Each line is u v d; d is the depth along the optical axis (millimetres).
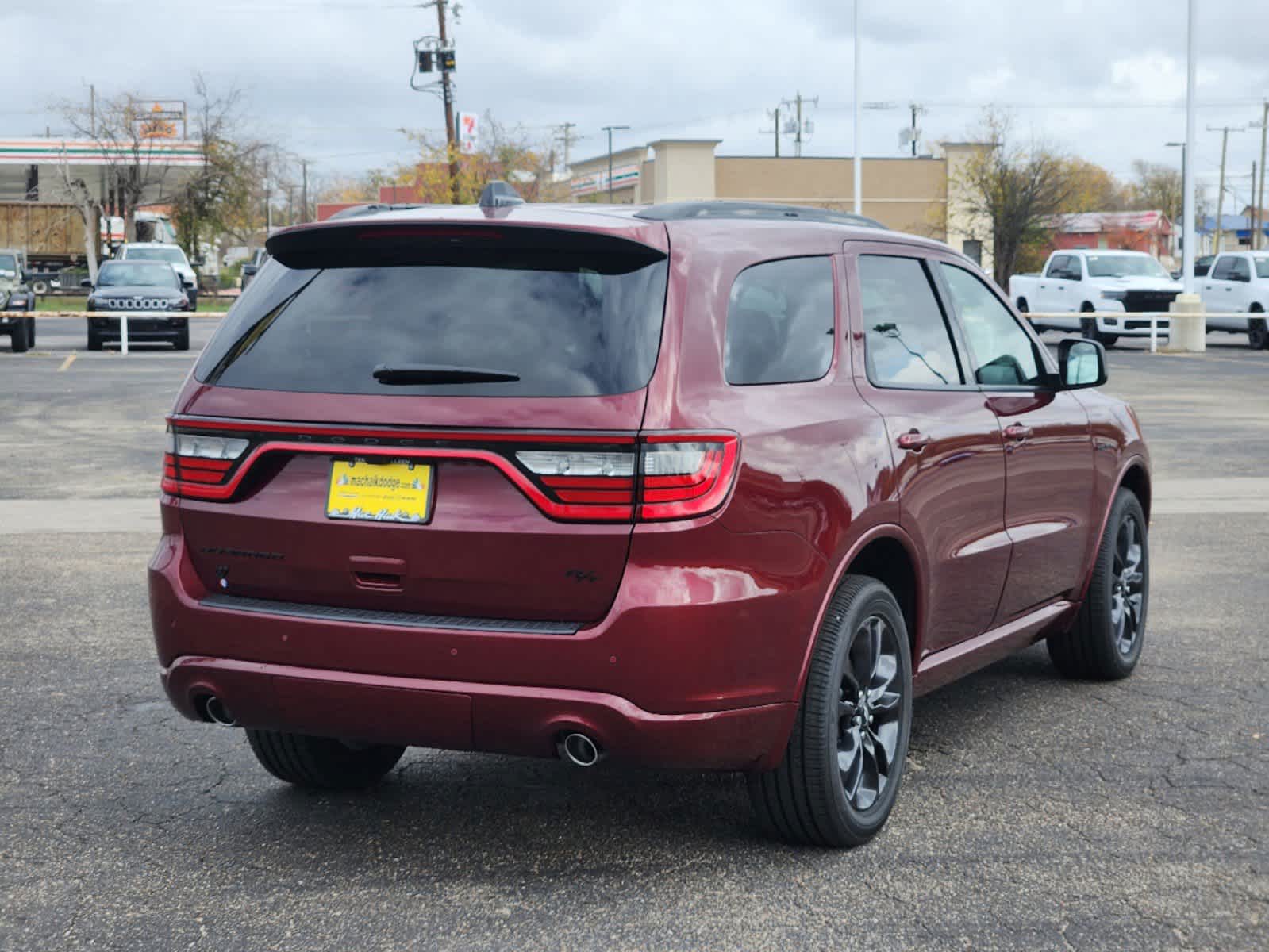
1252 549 9500
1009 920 3957
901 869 4328
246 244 83812
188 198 62094
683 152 71312
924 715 6000
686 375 3984
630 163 86750
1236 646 7094
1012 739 5645
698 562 3916
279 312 4340
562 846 4539
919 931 3895
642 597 3854
